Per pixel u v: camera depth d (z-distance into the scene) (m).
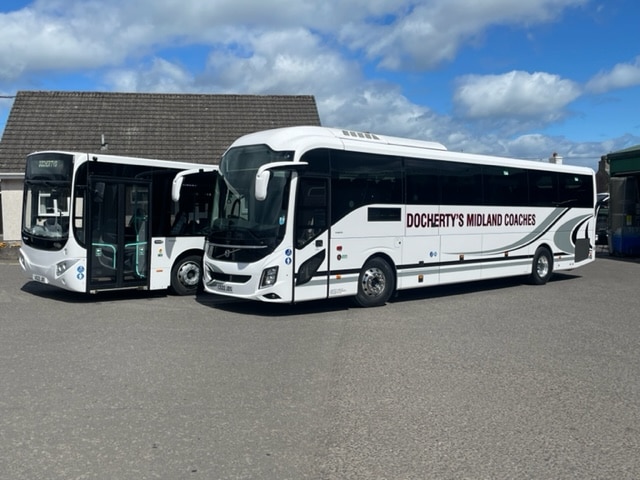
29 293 12.91
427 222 12.36
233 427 5.11
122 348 7.90
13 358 7.32
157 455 4.50
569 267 16.25
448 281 12.86
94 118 27.14
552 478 4.22
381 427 5.16
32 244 12.14
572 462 4.50
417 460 4.49
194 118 28.00
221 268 10.49
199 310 10.98
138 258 12.06
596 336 9.06
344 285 10.94
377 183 11.41
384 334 9.05
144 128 26.95
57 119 26.84
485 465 4.42
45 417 5.28
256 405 5.69
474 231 13.44
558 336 9.05
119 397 5.86
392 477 4.20
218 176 11.11
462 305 12.02
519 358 7.68
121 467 4.28
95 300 12.04
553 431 5.13
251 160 10.56
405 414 5.50
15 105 27.27
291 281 10.12
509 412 5.60
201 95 29.58
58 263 11.41
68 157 11.31
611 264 21.30
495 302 12.47
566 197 16.05
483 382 6.57
